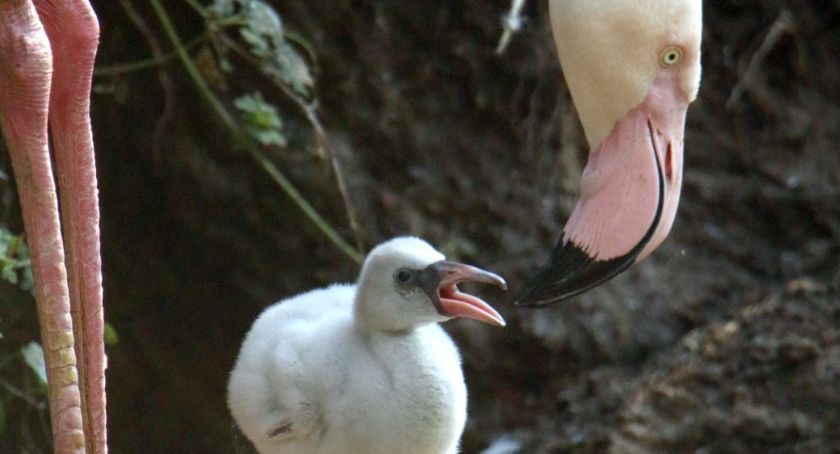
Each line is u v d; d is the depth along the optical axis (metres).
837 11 11.59
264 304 10.49
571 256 6.42
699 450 10.23
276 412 6.64
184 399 10.98
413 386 6.48
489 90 10.86
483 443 10.81
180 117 10.20
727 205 11.41
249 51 9.99
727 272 11.24
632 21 6.18
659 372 10.70
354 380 6.52
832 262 11.04
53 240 5.17
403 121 10.67
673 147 6.37
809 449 9.98
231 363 10.74
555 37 6.40
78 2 5.59
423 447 6.57
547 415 10.81
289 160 10.23
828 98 11.57
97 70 9.73
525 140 10.93
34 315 9.93
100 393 5.64
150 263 10.62
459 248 10.74
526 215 10.90
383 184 10.62
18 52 5.17
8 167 9.94
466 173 10.81
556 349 10.88
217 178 10.25
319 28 10.45
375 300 6.52
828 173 11.40
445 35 10.74
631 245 6.34
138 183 10.45
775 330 10.53
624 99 6.32
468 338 10.79
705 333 10.86
